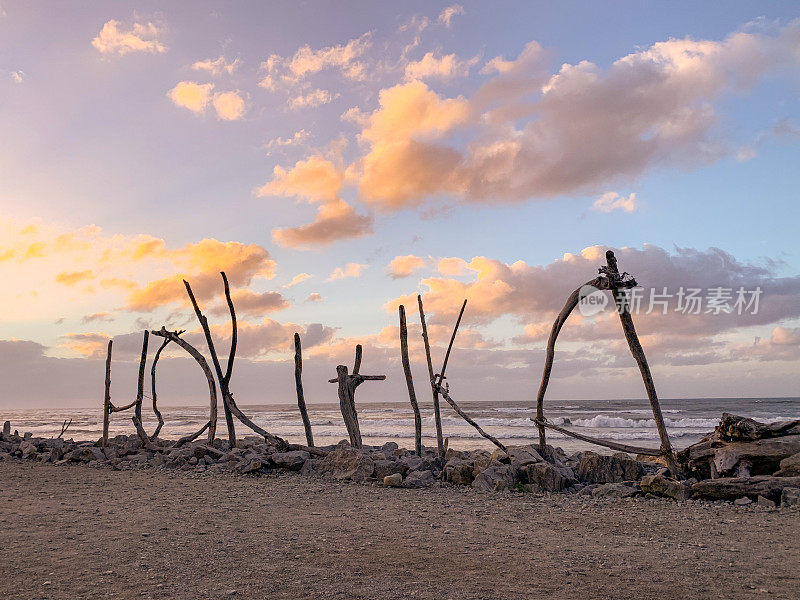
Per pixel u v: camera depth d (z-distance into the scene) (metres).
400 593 5.44
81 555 6.86
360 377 16.95
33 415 114.62
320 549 7.20
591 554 7.00
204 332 17.97
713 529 8.52
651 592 5.50
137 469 16.27
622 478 12.67
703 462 12.27
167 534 8.03
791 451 11.12
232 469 15.29
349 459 14.35
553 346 13.92
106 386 19.23
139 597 5.31
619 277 12.00
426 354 15.77
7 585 5.69
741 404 89.56
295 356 18.05
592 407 85.75
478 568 6.35
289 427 50.72
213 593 5.43
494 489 12.15
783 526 8.70
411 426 51.94
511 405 100.00
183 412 93.88
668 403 99.75
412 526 8.69
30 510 9.98
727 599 5.29
